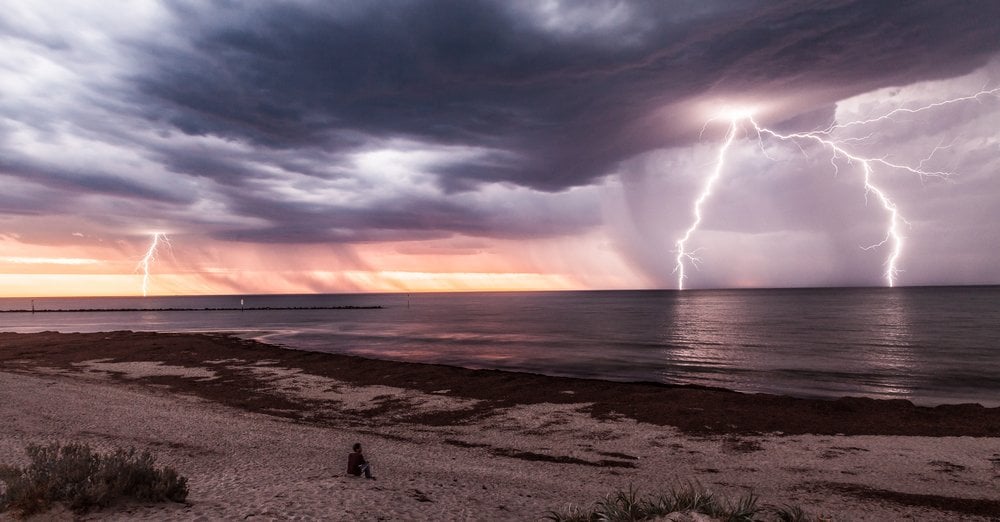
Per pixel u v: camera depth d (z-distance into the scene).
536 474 14.62
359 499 9.49
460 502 10.41
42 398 22.44
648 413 22.53
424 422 21.98
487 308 169.50
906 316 95.06
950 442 18.06
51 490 7.66
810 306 140.00
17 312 171.50
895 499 12.77
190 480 10.77
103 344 45.78
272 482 10.62
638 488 13.37
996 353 45.84
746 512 6.68
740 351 49.59
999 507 12.20
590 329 77.75
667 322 89.50
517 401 25.25
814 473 15.20
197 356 39.38
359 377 31.55
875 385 32.75
